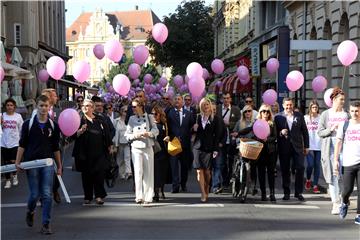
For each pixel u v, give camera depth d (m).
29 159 8.27
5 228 8.62
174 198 11.66
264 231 8.39
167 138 11.26
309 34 25.84
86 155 10.62
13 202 11.04
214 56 57.19
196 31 54.62
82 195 11.99
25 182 13.91
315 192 12.39
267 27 34.97
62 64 11.90
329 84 23.64
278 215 9.71
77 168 10.66
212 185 12.52
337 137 9.16
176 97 12.73
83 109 10.69
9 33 42.00
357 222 8.93
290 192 12.54
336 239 7.88
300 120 11.41
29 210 8.57
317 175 12.47
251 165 11.38
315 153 12.48
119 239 7.87
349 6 20.23
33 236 8.08
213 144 11.23
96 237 7.99
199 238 7.92
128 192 12.45
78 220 9.23
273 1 34.66
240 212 9.99
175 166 12.39
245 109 11.81
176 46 53.78
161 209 10.28
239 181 11.36
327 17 23.22
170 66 55.09
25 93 30.70
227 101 13.38
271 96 13.21
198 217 9.49
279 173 15.66
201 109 11.30
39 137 8.28
